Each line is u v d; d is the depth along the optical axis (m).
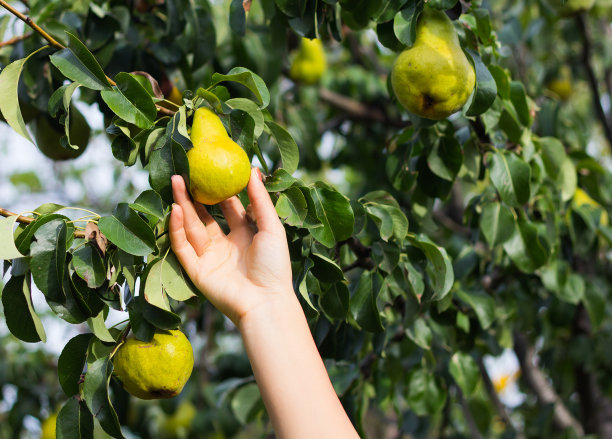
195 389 3.74
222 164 1.27
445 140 1.82
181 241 1.30
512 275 2.41
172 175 1.29
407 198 3.13
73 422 1.33
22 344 3.61
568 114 3.91
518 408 3.75
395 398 2.23
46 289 1.27
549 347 3.16
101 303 1.34
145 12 2.16
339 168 3.93
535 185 2.01
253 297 1.27
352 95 3.84
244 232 1.37
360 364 2.19
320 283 1.58
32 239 1.29
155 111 1.36
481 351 2.76
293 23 1.66
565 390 3.23
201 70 2.30
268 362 1.21
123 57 2.11
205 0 2.13
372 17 1.58
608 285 3.06
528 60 3.91
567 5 2.72
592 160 2.35
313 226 1.40
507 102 1.82
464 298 2.03
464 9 1.77
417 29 1.55
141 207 1.29
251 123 1.39
